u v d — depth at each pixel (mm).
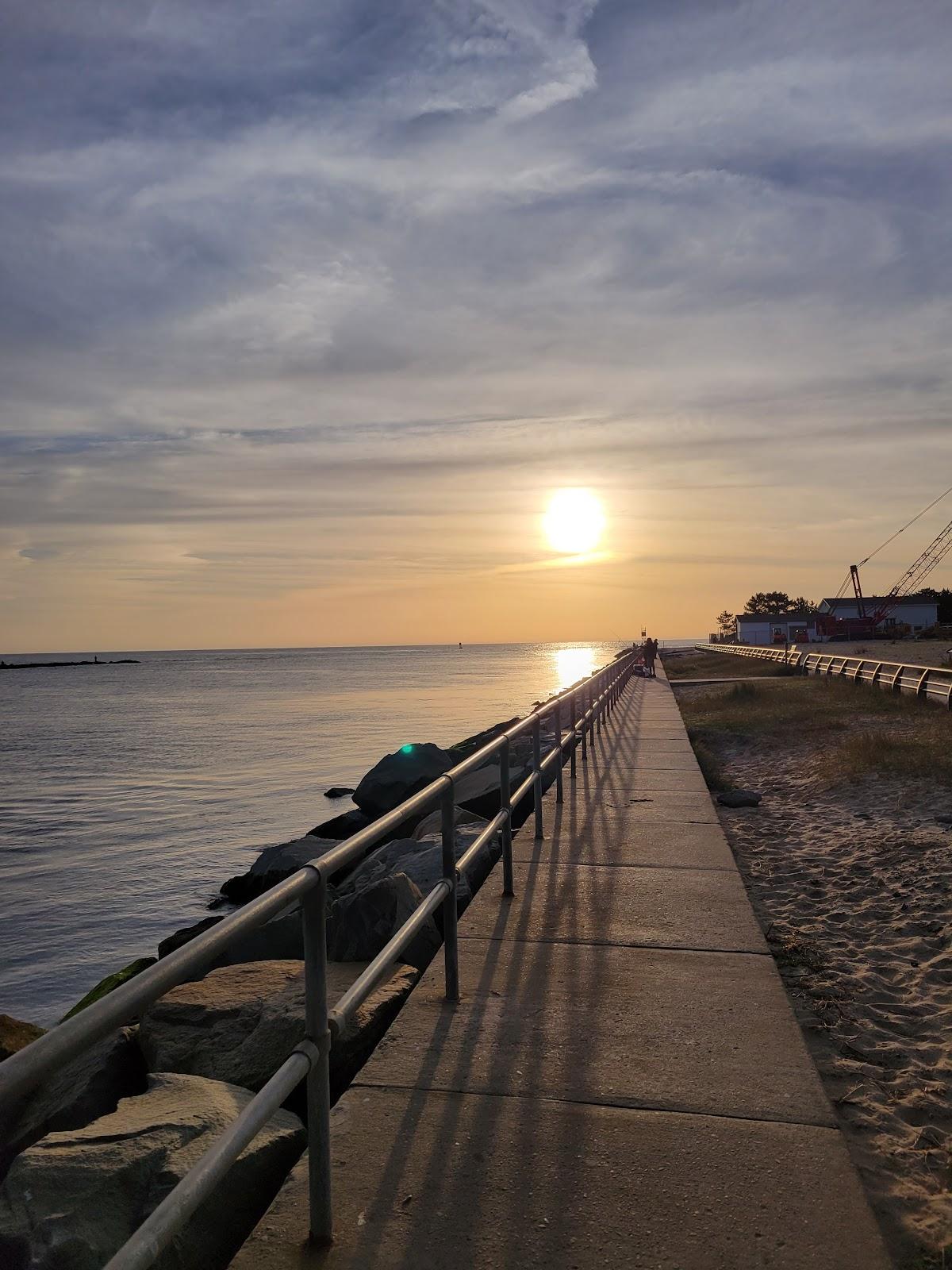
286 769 36219
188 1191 2154
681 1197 3297
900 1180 3865
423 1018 4852
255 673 185500
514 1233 3100
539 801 9039
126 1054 5012
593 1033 4656
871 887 8516
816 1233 3113
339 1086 4715
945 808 11727
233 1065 4691
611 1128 3746
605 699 19594
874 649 73438
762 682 39656
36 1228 3082
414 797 4375
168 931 15242
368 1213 3199
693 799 11188
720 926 6367
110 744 48250
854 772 14328
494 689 93562
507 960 5734
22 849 22047
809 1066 4293
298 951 7043
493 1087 4082
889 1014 5648
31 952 14367
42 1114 4773
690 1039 4582
